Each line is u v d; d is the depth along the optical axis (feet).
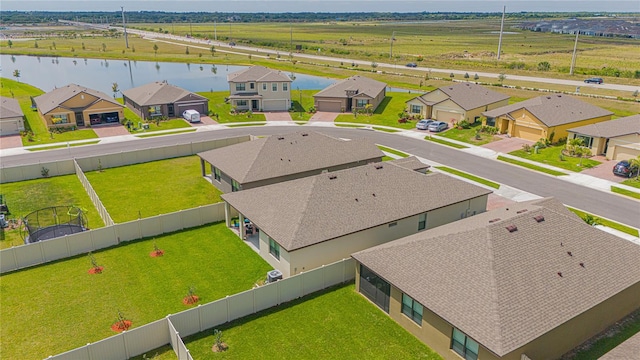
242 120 235.81
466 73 344.28
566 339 69.56
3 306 83.51
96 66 449.48
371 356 71.36
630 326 77.92
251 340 74.54
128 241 107.65
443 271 75.82
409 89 316.19
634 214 122.93
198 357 70.54
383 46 602.44
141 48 562.25
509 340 61.87
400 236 103.91
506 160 170.09
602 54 504.02
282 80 254.47
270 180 127.75
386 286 80.53
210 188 144.66
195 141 196.65
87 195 137.28
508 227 80.59
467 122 217.36
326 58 472.03
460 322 66.13
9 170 146.20
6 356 71.31
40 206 128.57
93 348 66.44
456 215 113.39
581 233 83.66
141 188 143.95
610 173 154.81
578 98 266.36
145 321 79.97
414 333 76.18
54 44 560.20
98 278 92.89
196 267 97.55
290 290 84.69
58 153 177.88
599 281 75.25
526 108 193.26
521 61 438.40
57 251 99.25
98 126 219.41
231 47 590.55
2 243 106.83
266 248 99.14
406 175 113.91
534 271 73.56
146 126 215.31
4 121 201.77
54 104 214.28
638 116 183.21
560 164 164.86
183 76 394.52
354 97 249.34
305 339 75.00
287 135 146.51
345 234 93.76
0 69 422.00
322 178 105.50
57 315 81.30
